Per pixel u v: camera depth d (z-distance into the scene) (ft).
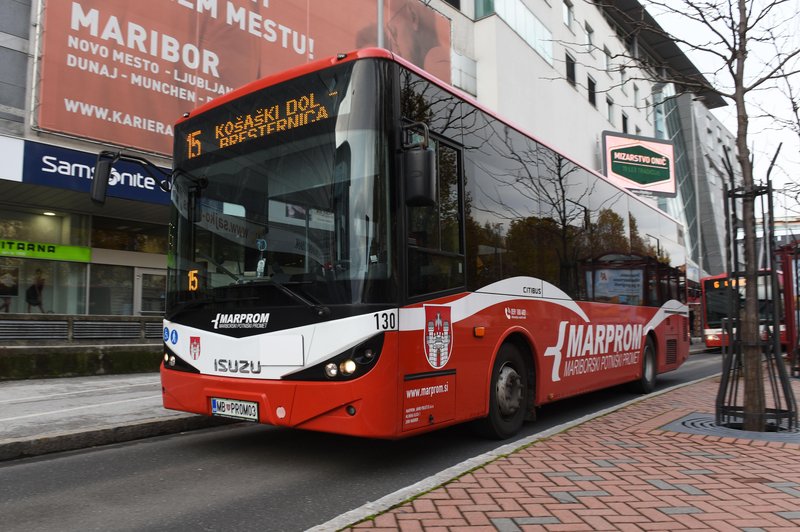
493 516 11.52
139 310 51.13
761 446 17.89
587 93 108.88
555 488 13.39
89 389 28.99
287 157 16.46
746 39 22.34
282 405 15.10
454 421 16.94
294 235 15.85
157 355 38.17
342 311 14.61
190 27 45.50
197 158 18.72
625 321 30.78
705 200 163.84
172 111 44.19
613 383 29.12
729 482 13.98
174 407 17.95
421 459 17.58
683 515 11.68
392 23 66.28
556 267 24.21
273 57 51.52
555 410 28.09
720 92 23.79
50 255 45.73
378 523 11.09
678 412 24.45
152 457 17.72
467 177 18.86
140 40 42.52
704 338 78.64
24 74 38.06
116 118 41.14
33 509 12.86
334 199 15.31
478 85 82.53
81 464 16.84
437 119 17.66
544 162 24.56
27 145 37.04
